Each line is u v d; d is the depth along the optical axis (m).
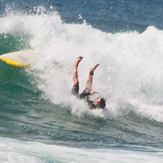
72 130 34.78
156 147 33.62
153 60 55.00
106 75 48.88
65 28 57.03
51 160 24.80
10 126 32.78
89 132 35.09
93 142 32.28
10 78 44.62
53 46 53.03
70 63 49.75
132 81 49.09
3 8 89.12
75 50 52.25
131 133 37.16
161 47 60.75
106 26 91.75
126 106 44.03
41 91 42.69
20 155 24.47
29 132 31.89
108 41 58.34
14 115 36.31
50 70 47.19
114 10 112.81
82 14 100.69
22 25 56.03
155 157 29.45
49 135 32.09
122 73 49.81
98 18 99.00
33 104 39.97
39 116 37.12
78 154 27.39
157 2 135.00
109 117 40.19
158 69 51.81
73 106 39.59
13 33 54.84
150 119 42.66
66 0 113.81
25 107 38.94
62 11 100.38
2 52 50.91
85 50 52.44
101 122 38.66
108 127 37.75
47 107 39.69
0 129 31.41
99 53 51.56
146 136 37.03
